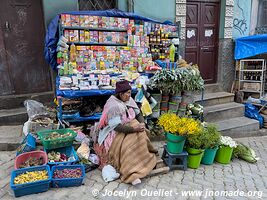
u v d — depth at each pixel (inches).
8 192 107.3
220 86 245.6
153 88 162.1
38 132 135.0
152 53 190.5
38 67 184.9
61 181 109.6
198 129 127.3
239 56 238.2
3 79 176.9
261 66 234.4
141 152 122.9
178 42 196.9
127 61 177.3
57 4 168.7
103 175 120.4
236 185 123.0
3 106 175.9
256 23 253.8
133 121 127.9
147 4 196.1
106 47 170.6
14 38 175.2
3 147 142.6
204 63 243.6
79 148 134.2
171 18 208.2
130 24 175.0
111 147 125.4
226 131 193.9
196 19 230.7
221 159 146.6
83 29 164.6
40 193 107.1
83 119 152.2
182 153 131.3
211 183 123.3
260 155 165.8
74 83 148.3
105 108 128.1
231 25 237.9
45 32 173.5
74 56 161.3
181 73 162.6
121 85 126.8
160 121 130.7
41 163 118.7
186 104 170.2
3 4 168.9
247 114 223.1
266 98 222.2
